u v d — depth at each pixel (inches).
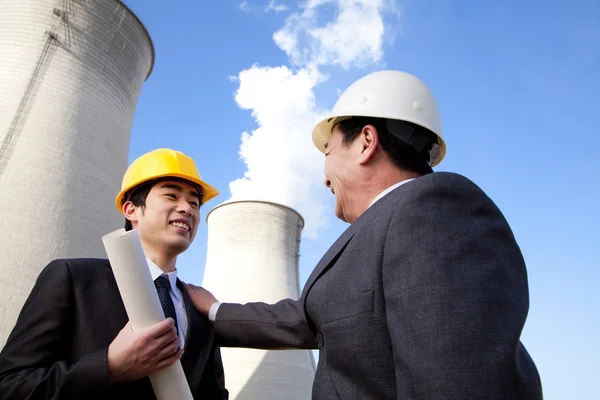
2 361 77.3
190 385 89.4
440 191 55.0
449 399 40.3
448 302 45.3
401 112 75.2
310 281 70.1
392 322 49.6
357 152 76.4
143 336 67.2
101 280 90.0
